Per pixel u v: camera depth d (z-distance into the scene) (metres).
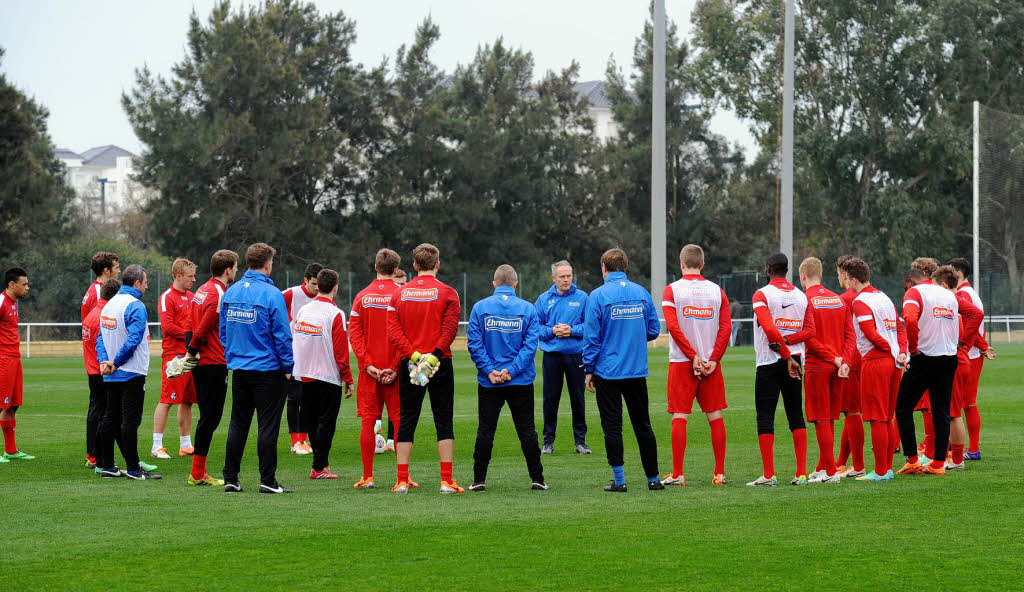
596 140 185.50
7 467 31.78
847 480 28.80
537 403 54.28
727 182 193.75
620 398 27.14
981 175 116.69
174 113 140.38
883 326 28.03
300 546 20.22
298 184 152.12
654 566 18.67
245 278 27.06
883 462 28.47
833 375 28.14
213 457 34.38
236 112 145.62
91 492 26.84
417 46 163.75
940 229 169.12
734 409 49.75
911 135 159.62
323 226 153.75
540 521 22.75
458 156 163.88
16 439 38.94
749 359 91.56
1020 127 118.88
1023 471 30.30
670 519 22.97
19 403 33.66
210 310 27.66
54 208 127.00
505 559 19.19
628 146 190.25
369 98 160.00
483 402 27.38
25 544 20.39
